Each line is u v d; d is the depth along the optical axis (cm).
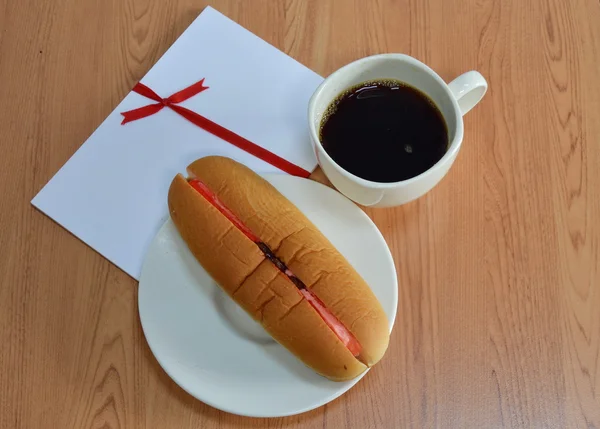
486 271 35
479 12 41
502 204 36
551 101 38
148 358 34
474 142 38
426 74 33
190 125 39
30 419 33
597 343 33
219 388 32
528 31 40
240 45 41
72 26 42
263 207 33
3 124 40
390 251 36
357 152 33
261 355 33
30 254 36
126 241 36
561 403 32
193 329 33
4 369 34
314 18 42
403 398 33
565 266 35
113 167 38
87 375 34
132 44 42
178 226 34
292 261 31
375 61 33
